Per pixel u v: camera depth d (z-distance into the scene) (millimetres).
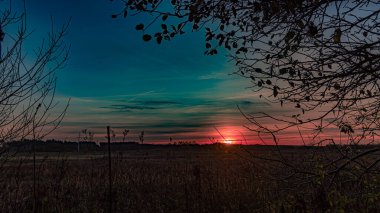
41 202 7488
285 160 5867
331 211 5344
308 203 5688
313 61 4824
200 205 8281
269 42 5059
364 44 4723
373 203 5688
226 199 8109
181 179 11203
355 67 4703
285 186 6328
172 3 5121
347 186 6121
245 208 7578
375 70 4609
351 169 5824
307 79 4875
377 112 5191
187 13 5098
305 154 5984
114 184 10352
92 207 8586
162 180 11727
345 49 4695
